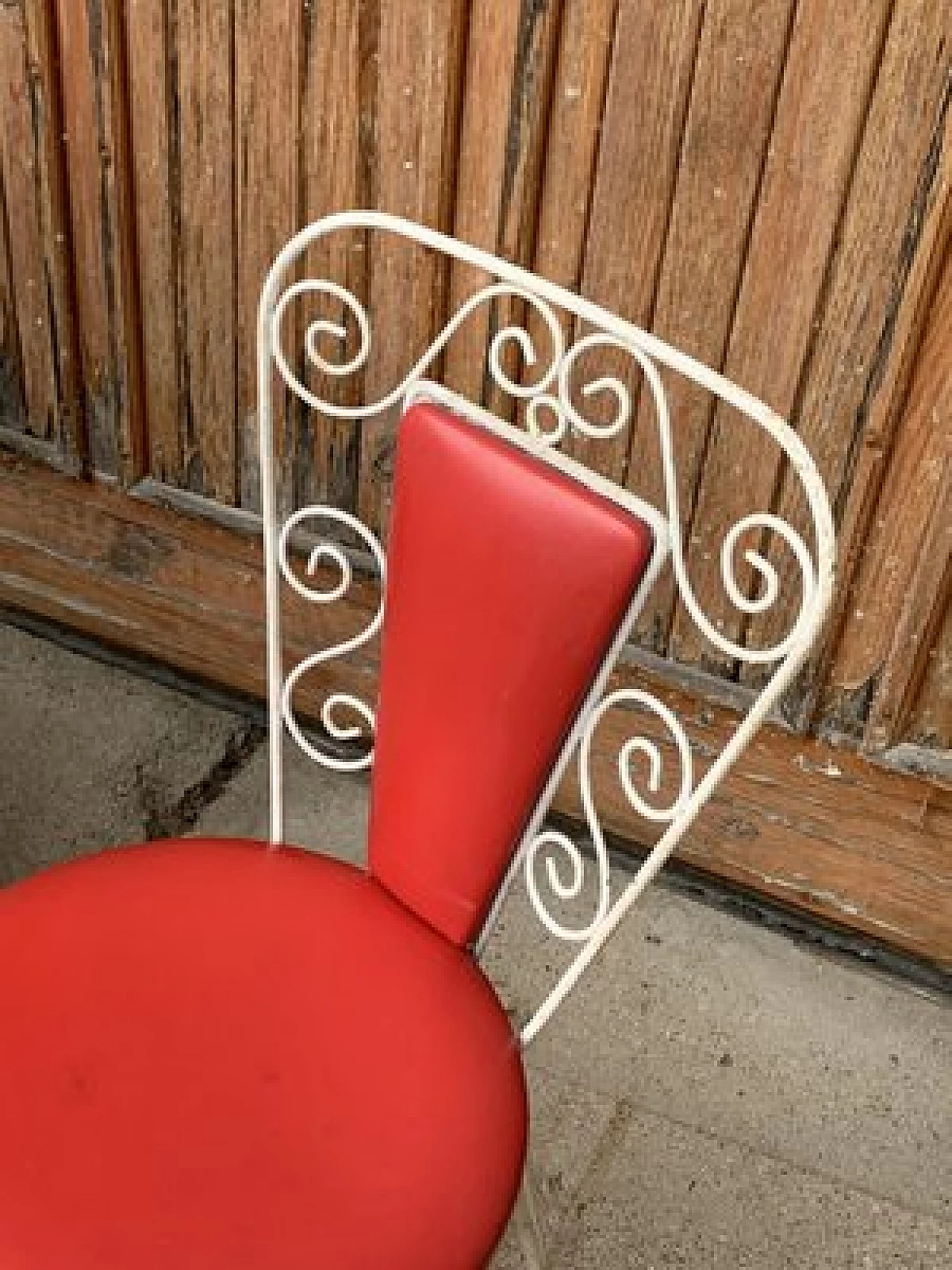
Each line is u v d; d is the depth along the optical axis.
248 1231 1.07
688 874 1.96
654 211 1.53
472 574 1.15
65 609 2.21
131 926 1.24
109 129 1.75
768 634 1.72
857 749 1.76
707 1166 1.66
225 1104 1.14
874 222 1.44
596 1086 1.73
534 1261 1.39
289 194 1.71
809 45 1.38
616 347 1.62
